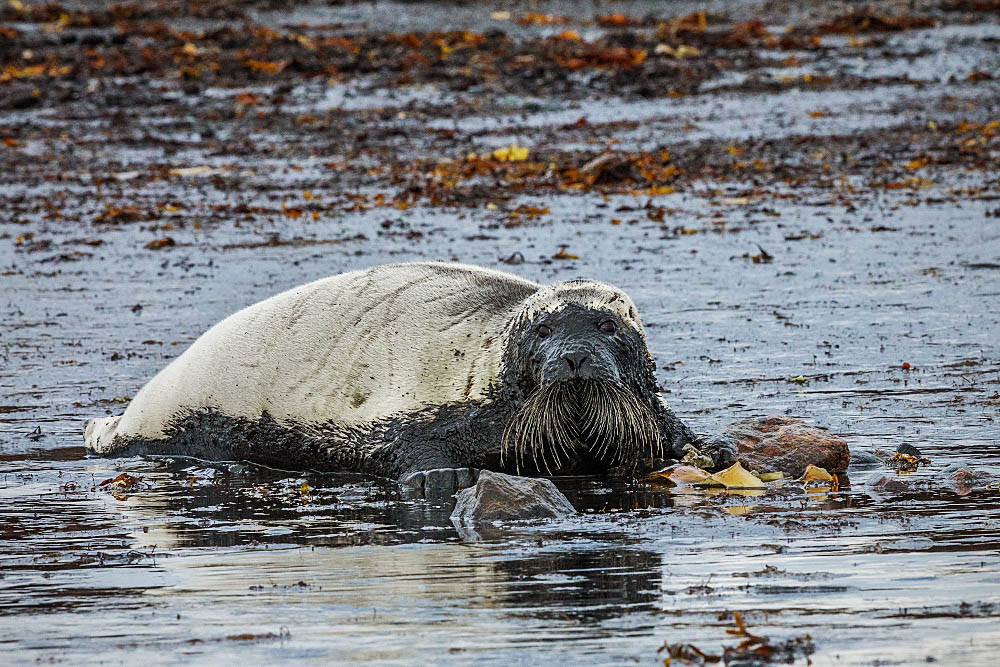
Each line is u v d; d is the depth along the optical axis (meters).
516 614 19.48
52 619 19.95
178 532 26.38
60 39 140.50
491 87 115.88
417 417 32.53
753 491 28.98
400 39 135.00
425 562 23.03
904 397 37.00
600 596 20.34
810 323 47.25
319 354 34.38
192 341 47.81
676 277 56.38
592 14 158.88
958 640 17.66
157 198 80.69
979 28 135.88
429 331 33.44
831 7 152.88
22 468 33.75
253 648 18.20
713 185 80.44
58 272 60.91
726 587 20.61
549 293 31.95
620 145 93.75
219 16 158.62
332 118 106.88
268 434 34.47
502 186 81.69
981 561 21.64
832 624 18.50
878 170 81.50
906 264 56.69
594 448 31.52
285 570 22.73
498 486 27.52
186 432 35.72
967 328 45.34
